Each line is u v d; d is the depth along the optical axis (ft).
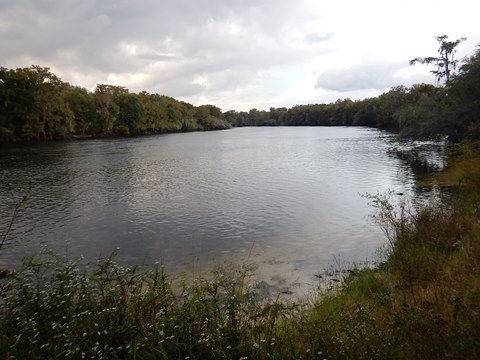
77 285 16.46
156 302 15.33
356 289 23.17
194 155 148.36
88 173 97.96
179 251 38.29
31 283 18.62
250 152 157.69
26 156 144.66
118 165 115.55
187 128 497.05
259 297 25.86
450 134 89.10
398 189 65.10
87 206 60.18
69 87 363.35
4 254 38.55
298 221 47.80
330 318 16.06
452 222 29.91
